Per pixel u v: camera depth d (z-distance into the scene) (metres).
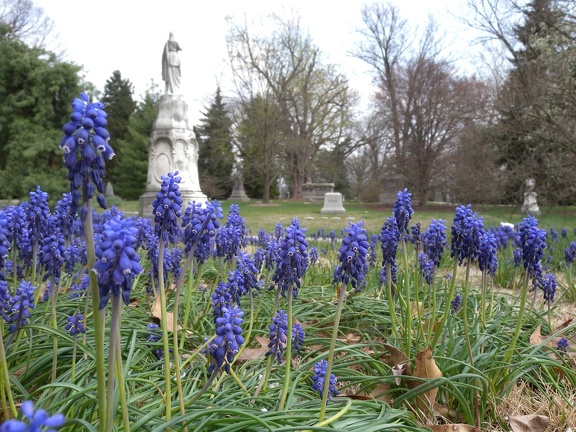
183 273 2.60
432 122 34.88
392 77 40.56
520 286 7.43
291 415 2.49
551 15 13.92
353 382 3.31
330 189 45.03
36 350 3.28
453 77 35.72
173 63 19.12
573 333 4.46
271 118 41.56
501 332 4.20
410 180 36.41
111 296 1.77
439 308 4.82
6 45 28.97
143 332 3.54
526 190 15.43
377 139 49.06
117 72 64.12
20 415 2.34
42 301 4.30
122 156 50.81
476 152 20.62
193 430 2.28
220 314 2.94
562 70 13.21
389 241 3.63
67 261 4.48
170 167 18.59
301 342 3.27
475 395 3.12
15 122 28.14
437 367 3.23
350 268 2.35
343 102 45.62
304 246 2.62
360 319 4.81
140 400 2.81
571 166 14.48
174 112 18.73
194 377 3.08
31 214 3.69
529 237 3.32
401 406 3.19
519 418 3.09
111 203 33.84
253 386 3.08
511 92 14.52
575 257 6.58
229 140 45.47
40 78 28.28
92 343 3.41
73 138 1.71
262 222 25.02
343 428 2.45
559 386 3.64
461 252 3.33
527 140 15.23
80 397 2.53
